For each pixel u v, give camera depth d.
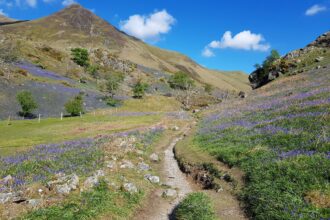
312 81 68.25
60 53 169.25
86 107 96.56
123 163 28.56
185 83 175.62
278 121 33.59
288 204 15.52
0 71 98.50
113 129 61.47
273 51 118.88
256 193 18.39
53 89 101.94
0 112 75.31
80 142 42.53
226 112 63.00
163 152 40.03
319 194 15.44
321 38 112.94
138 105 113.50
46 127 64.19
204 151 32.38
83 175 22.84
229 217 17.78
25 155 35.78
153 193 23.61
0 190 19.61
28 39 174.62
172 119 76.75
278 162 20.55
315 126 27.03
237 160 24.98
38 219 15.32
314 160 19.11
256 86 115.44
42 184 20.03
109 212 17.80
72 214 16.08
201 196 19.78
